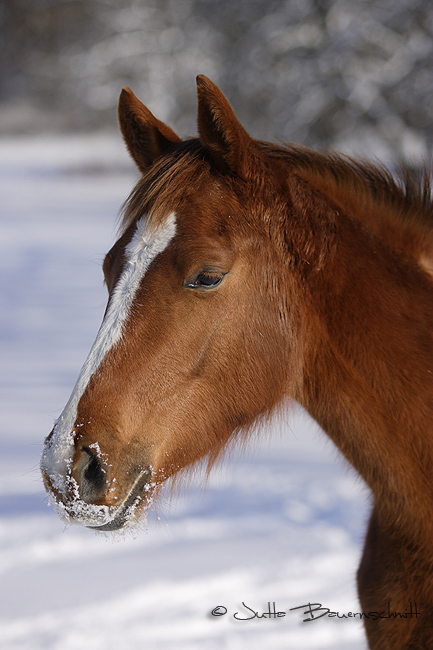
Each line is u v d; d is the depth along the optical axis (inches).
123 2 2062.0
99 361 136.2
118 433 134.5
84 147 2849.4
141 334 136.3
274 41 1395.2
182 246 137.9
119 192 1887.3
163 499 154.6
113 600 238.2
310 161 159.6
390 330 147.9
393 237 154.6
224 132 142.5
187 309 138.1
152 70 1982.0
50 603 236.2
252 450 392.8
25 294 799.1
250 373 146.0
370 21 1326.3
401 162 164.6
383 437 147.8
